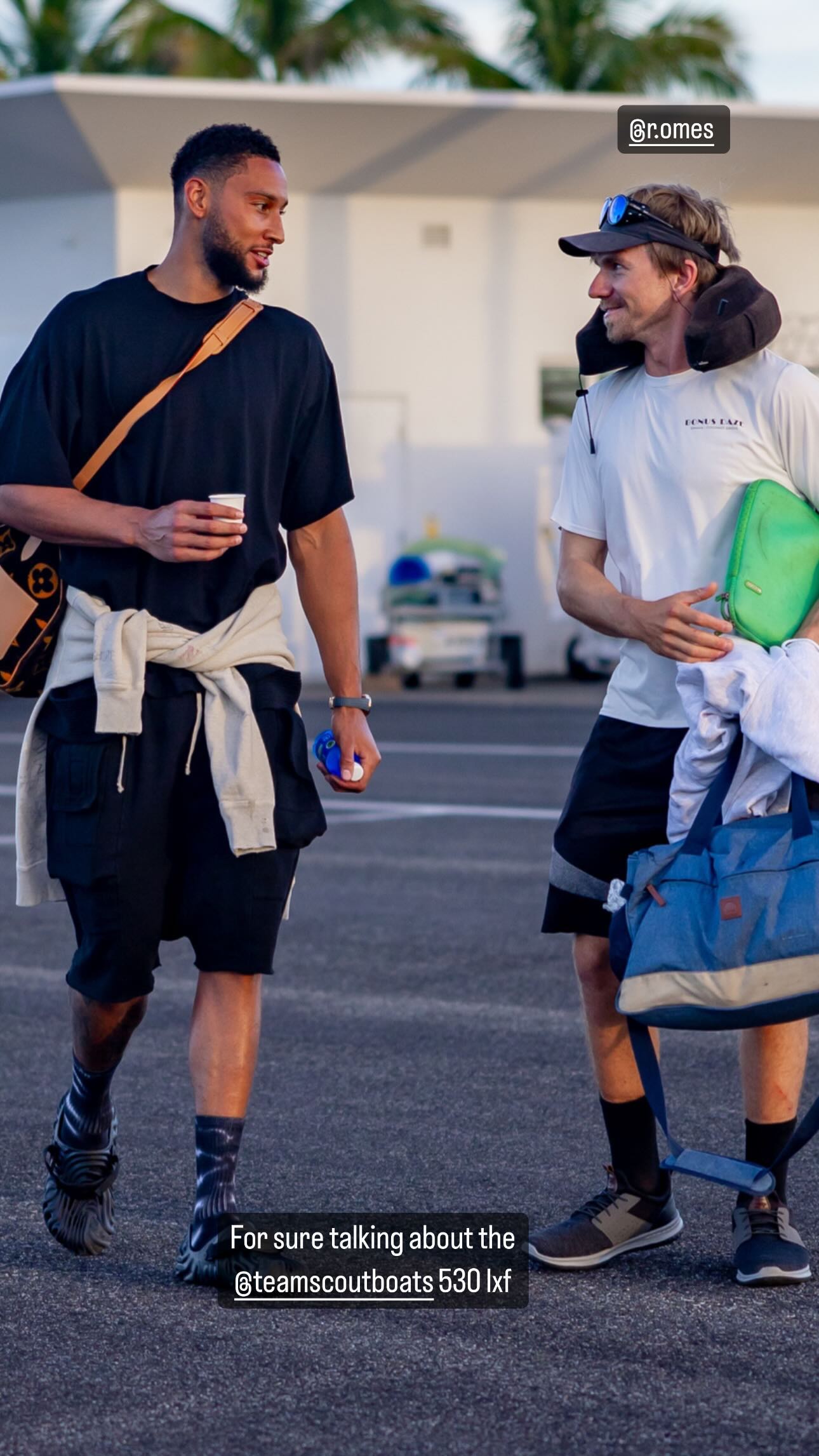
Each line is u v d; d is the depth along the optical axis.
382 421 30.41
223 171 4.52
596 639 30.00
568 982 8.41
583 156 29.52
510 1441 3.61
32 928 9.99
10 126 27.98
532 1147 5.75
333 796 15.04
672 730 4.60
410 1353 4.09
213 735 4.50
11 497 4.51
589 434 4.77
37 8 40.41
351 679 4.90
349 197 29.91
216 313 4.61
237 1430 3.68
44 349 4.56
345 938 9.46
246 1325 4.28
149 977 4.62
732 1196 5.33
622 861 4.68
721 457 4.55
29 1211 5.20
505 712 23.20
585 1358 4.05
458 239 30.38
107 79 27.06
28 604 4.64
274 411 4.62
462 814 13.91
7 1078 6.73
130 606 4.55
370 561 30.48
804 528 4.53
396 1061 6.94
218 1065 4.59
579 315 30.86
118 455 4.55
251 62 39.94
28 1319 4.33
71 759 4.55
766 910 4.20
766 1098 4.66
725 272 4.59
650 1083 4.53
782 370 4.54
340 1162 5.59
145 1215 5.14
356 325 30.16
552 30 39.59
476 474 30.78
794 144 29.58
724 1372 3.96
